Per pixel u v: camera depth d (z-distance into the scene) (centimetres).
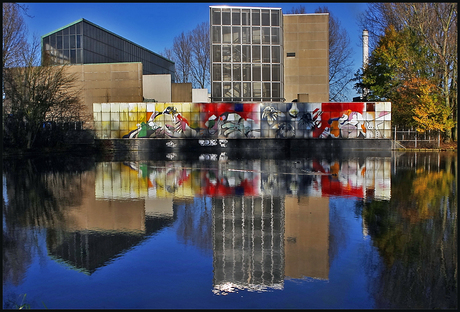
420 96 3250
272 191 1038
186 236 611
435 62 3359
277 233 624
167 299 391
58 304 382
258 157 2362
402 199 920
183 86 4078
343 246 554
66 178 1352
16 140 2555
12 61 2484
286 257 511
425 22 3297
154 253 528
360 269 467
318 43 3847
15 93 2498
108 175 1438
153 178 1334
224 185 1155
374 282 430
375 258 505
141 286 421
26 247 557
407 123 3444
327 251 533
